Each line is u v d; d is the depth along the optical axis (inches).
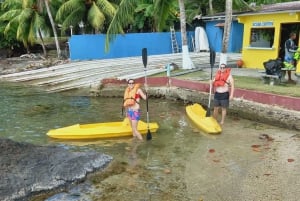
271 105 462.0
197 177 304.8
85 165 322.7
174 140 409.7
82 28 1202.0
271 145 375.2
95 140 414.6
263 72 585.3
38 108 596.7
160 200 269.1
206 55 1012.5
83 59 1083.9
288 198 259.4
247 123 470.0
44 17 1233.4
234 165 326.0
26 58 1245.1
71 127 429.4
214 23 1142.3
